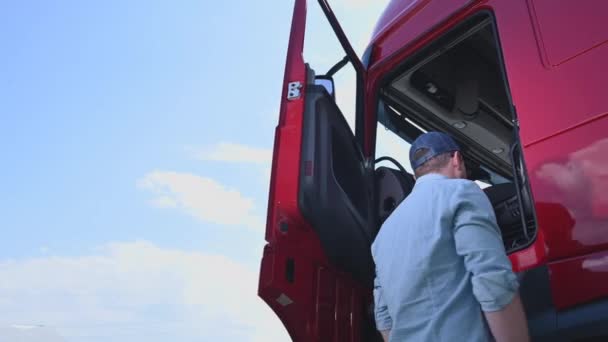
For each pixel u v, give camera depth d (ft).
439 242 4.85
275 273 7.51
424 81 10.80
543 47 6.79
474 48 10.82
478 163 13.24
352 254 8.89
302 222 7.74
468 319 4.64
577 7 6.56
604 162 5.76
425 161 5.70
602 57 6.13
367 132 10.27
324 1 9.68
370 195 9.98
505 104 11.76
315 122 8.29
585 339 5.72
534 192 6.36
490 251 4.62
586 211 5.81
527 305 6.18
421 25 9.34
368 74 10.43
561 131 6.27
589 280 5.66
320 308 8.21
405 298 4.93
